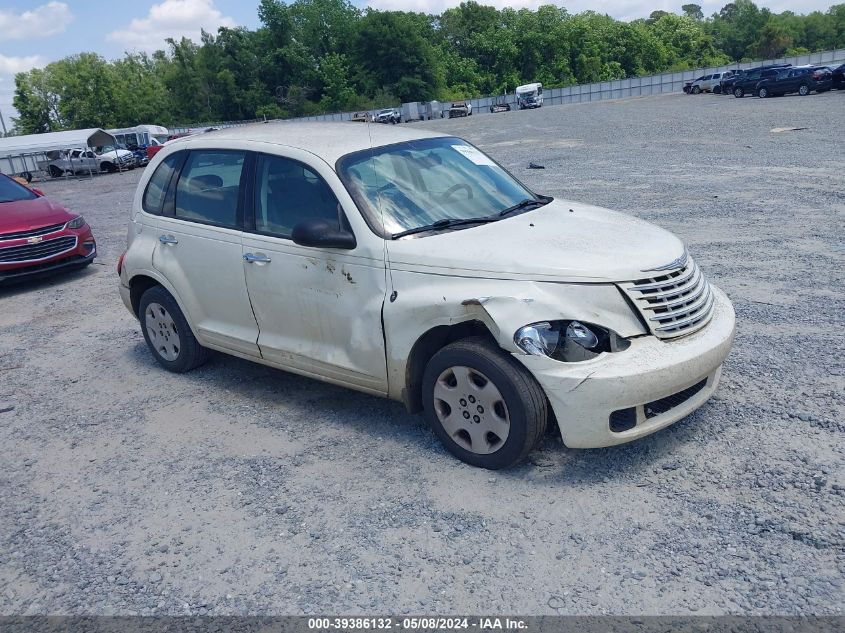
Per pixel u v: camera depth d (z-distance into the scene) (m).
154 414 5.25
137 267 5.84
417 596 3.11
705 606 2.90
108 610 3.21
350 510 3.79
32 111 94.00
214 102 97.50
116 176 35.38
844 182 11.93
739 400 4.58
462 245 4.05
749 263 7.70
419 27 103.12
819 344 5.38
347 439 4.57
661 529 3.40
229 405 5.29
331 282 4.46
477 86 106.44
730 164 15.19
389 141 4.99
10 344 7.39
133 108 94.50
